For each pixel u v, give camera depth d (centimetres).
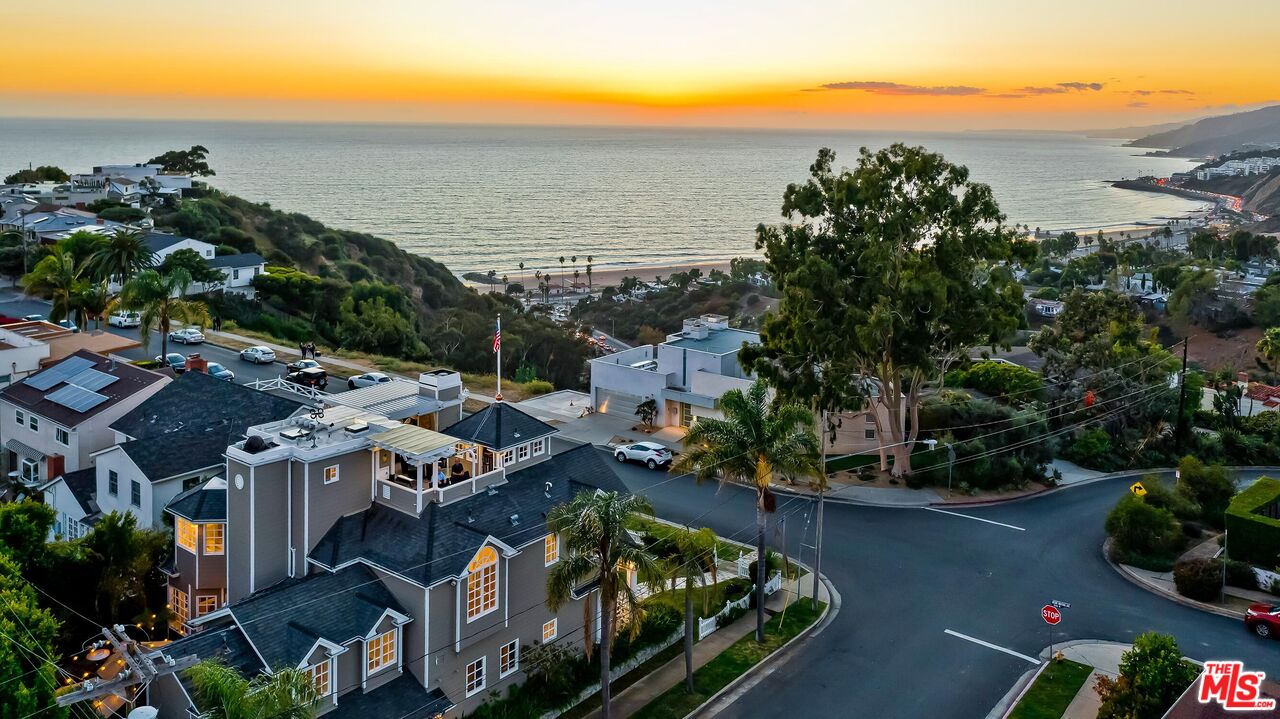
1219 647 4022
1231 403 7638
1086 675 3772
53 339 7081
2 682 2511
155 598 4078
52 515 3959
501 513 3709
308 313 11869
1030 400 7394
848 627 4238
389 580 3372
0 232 12950
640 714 3519
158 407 5400
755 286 19500
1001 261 6153
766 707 3581
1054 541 5272
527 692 3588
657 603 4184
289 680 2644
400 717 3192
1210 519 5466
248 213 17162
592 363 7519
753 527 5344
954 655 3981
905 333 5762
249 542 3541
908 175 5769
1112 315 8250
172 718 2966
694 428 3944
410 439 3706
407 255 18262
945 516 5628
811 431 4106
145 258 10194
